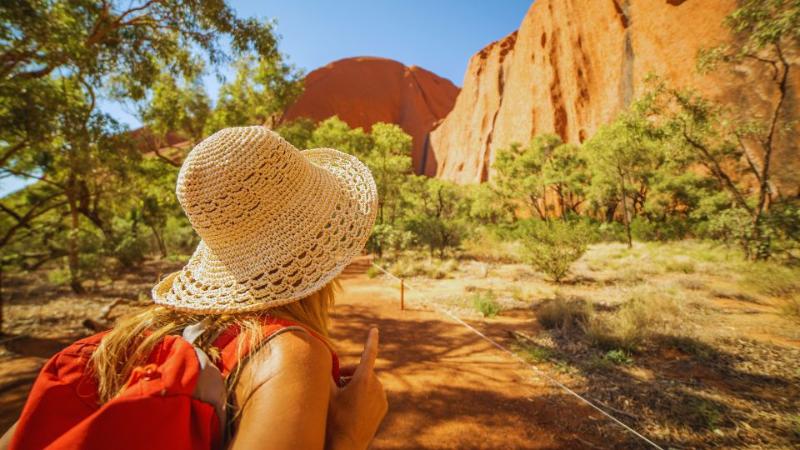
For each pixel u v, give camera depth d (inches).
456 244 589.9
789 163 413.7
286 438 14.5
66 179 333.1
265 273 21.5
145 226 690.8
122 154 254.7
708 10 906.1
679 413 119.8
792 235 331.3
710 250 441.4
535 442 108.9
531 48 1600.6
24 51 167.2
